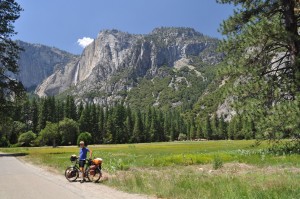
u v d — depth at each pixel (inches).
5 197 480.4
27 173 819.4
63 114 5856.3
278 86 958.4
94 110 5900.6
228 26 1071.0
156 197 473.1
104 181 646.5
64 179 697.0
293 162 813.9
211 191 463.8
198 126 7130.9
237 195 423.8
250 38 973.2
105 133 5944.9
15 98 1763.0
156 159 1099.9
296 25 1009.5
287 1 1002.7
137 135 6264.8
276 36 962.1
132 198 465.7
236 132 6117.1
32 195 495.2
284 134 875.4
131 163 1096.8
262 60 1024.2
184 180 572.1
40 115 5610.2
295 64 930.7
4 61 1699.1
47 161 1144.2
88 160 669.3
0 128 4128.9
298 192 422.3
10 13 1688.0
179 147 2635.3
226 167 844.6
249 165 859.4
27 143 4899.1
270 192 424.2
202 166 933.2
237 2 1086.4
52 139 4916.3
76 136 5251.0
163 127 6998.0
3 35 1688.0
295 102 852.6
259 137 920.3
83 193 511.8
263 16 1023.6
